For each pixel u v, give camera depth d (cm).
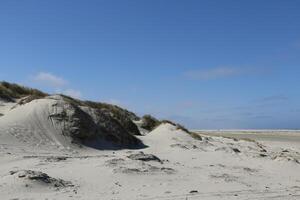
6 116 2214
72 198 1102
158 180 1419
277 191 1377
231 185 1427
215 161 2027
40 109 2252
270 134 7681
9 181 1200
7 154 1705
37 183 1209
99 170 1482
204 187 1356
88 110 2459
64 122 2214
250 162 2095
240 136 6544
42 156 1756
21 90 3162
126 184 1323
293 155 2822
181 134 2883
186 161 1961
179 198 1162
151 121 3438
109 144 2317
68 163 1617
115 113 2953
